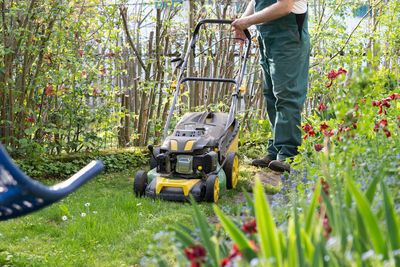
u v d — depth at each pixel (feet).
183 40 31.14
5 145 20.97
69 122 23.27
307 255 4.50
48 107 22.77
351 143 7.53
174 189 15.75
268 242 4.11
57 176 20.75
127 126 26.02
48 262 9.94
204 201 15.96
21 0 21.50
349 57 24.95
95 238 11.79
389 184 6.89
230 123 18.30
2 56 21.26
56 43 21.88
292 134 19.95
